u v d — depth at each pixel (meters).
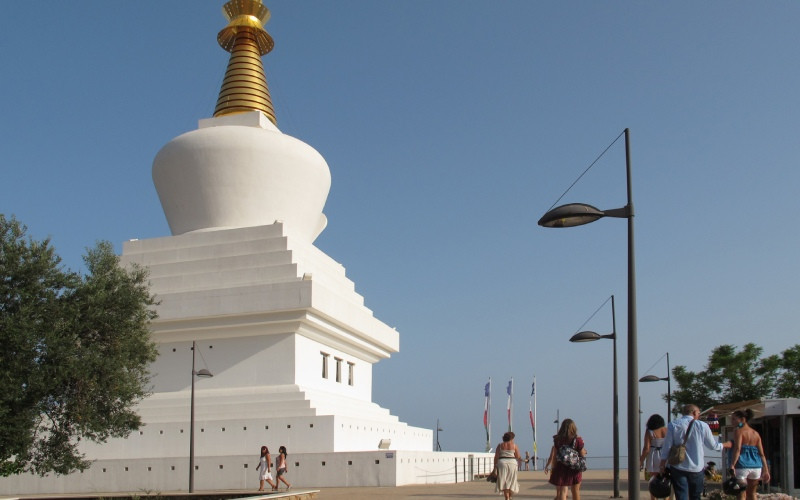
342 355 44.25
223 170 42.28
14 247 25.56
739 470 18.09
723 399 46.97
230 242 41.28
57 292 26.38
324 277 42.66
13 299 25.27
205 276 40.50
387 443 39.34
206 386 39.34
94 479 36.34
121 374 26.83
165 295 39.53
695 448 15.16
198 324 39.25
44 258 25.77
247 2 48.19
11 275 25.23
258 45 48.81
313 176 44.19
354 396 45.56
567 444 18.30
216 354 39.62
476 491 30.05
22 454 25.20
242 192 42.50
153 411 38.41
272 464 35.12
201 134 42.62
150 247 42.78
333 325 41.28
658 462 17.66
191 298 39.12
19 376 24.53
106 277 27.94
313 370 40.41
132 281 28.94
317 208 45.31
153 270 41.72
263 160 42.47
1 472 25.89
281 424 36.19
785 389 45.00
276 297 38.03
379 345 48.31
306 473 34.44
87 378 25.70
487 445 65.69
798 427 23.59
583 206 16.77
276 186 42.81
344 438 36.66
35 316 25.33
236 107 46.50
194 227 43.09
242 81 47.00
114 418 27.27
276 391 38.03
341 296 42.38
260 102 46.97
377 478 33.66
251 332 39.25
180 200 43.22
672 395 48.84
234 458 35.16
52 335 24.89
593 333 28.44
